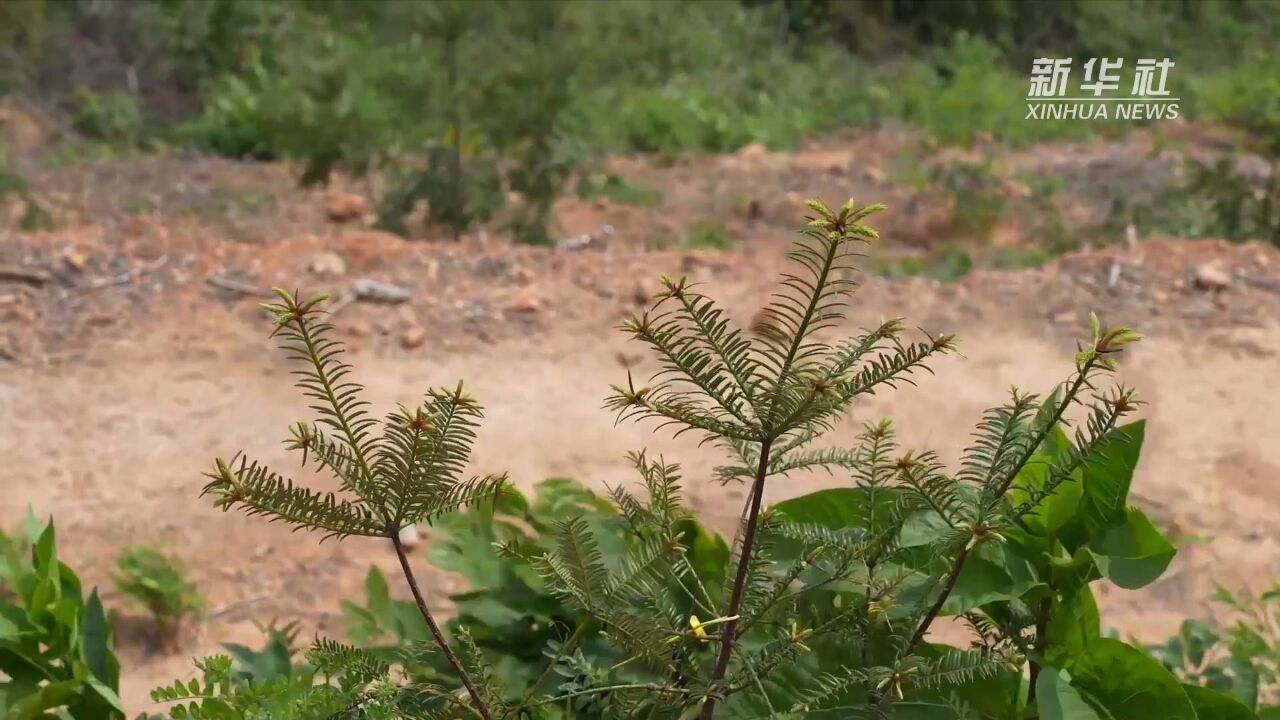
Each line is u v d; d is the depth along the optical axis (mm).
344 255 7215
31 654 1855
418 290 6848
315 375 1348
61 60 13727
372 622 1985
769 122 14844
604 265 7227
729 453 1735
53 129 12555
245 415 5660
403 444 1340
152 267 6930
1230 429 5699
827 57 18469
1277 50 17891
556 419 5703
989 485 1514
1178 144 14227
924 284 7152
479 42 9703
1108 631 2490
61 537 4707
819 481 5070
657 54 16469
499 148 9742
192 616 4160
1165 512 5035
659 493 1694
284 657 1953
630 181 12094
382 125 10094
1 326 6281
